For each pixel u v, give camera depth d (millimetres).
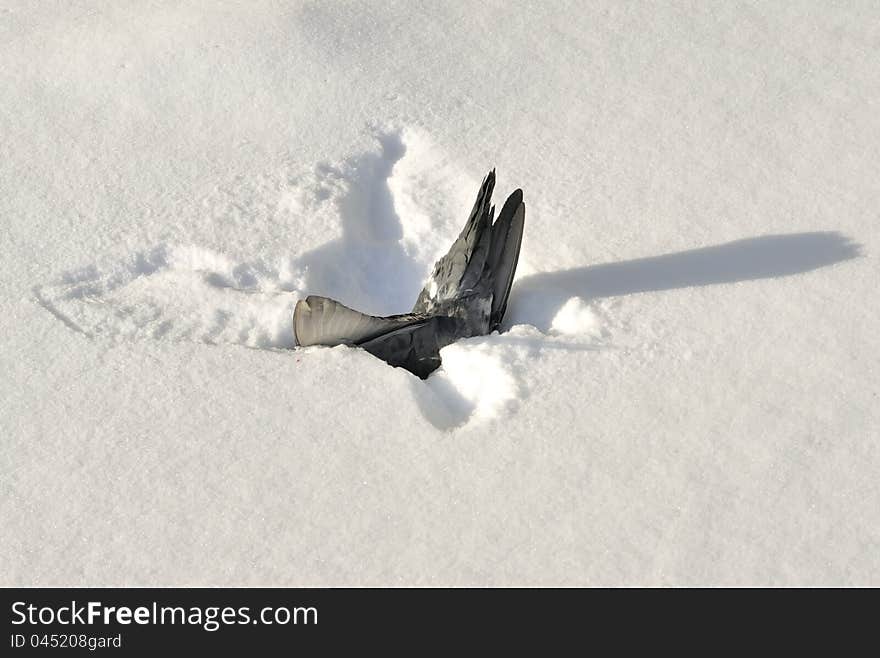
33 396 2764
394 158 3082
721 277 2887
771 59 3170
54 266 2908
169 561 2623
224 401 2762
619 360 2795
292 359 2809
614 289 2881
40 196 2994
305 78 3141
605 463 2693
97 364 2799
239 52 3164
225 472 2693
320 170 3037
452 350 2816
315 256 2939
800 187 2990
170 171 3035
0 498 2670
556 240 2941
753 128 3070
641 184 3004
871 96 3105
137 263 2924
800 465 2684
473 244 2854
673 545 2625
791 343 2805
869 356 2785
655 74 3154
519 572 2609
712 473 2680
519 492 2670
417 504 2664
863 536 2625
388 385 2775
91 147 3062
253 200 2996
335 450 2713
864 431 2711
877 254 2900
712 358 2793
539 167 3029
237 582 2609
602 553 2621
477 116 3100
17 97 3123
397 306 2965
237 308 2873
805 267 2891
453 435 2727
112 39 3195
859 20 3229
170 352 2816
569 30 3229
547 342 2814
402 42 3203
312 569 2615
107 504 2666
